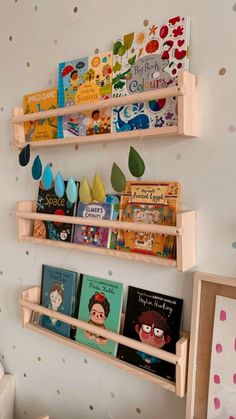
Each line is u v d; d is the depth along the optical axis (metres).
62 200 0.99
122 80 0.84
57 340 1.04
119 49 0.84
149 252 0.82
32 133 1.05
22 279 1.20
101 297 0.96
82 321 0.96
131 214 0.85
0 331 1.31
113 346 0.93
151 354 0.81
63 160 1.03
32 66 1.07
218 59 0.72
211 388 0.77
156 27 0.78
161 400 0.89
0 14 1.15
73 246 0.94
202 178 0.77
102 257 0.97
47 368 1.17
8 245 1.23
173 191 0.79
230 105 0.72
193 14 0.75
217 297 0.75
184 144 0.79
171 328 0.83
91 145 0.96
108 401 1.01
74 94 0.93
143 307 0.88
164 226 0.75
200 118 0.76
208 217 0.76
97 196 0.86
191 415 0.79
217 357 0.76
